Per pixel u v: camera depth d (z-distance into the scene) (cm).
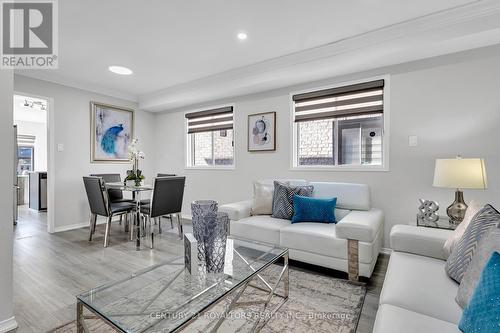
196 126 479
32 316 177
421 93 278
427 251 173
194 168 479
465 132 257
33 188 597
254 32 267
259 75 351
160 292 145
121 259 280
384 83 297
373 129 320
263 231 270
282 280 230
